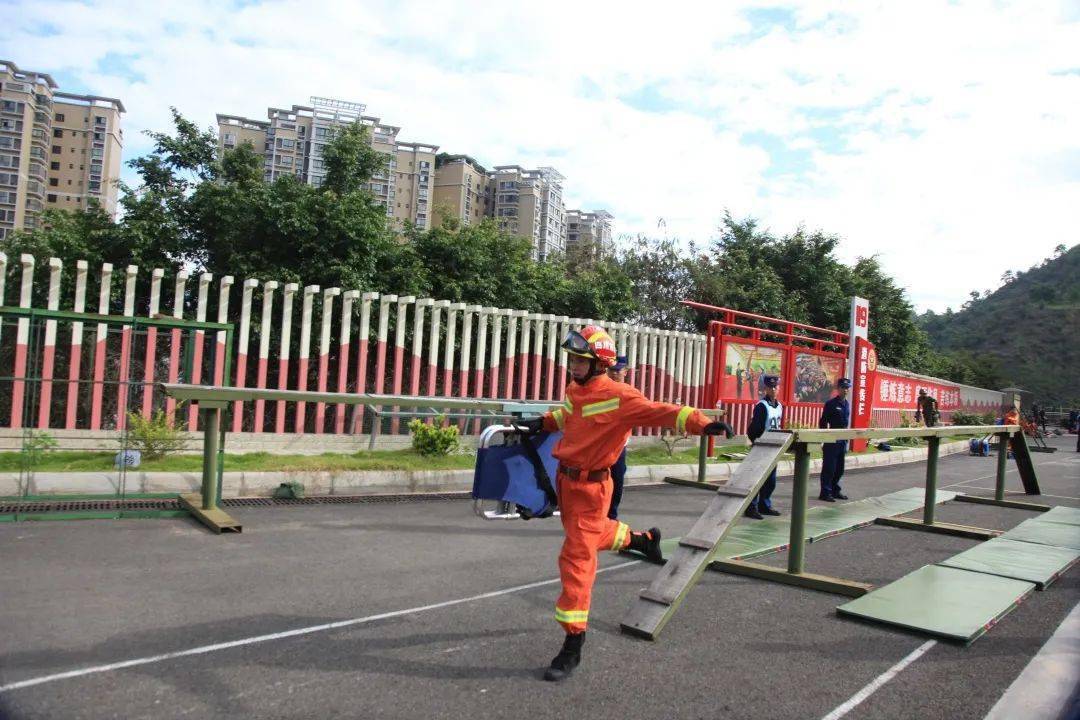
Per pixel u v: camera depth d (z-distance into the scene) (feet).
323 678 12.12
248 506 26.30
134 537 21.04
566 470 13.74
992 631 16.01
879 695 12.39
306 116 345.92
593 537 13.30
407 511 27.37
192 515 24.14
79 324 32.04
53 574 17.11
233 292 41.11
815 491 39.60
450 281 50.67
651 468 40.88
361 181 51.47
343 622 14.96
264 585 17.21
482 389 42.70
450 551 21.63
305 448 36.35
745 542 24.38
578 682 12.44
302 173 342.44
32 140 321.32
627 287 63.00
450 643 14.05
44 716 10.35
